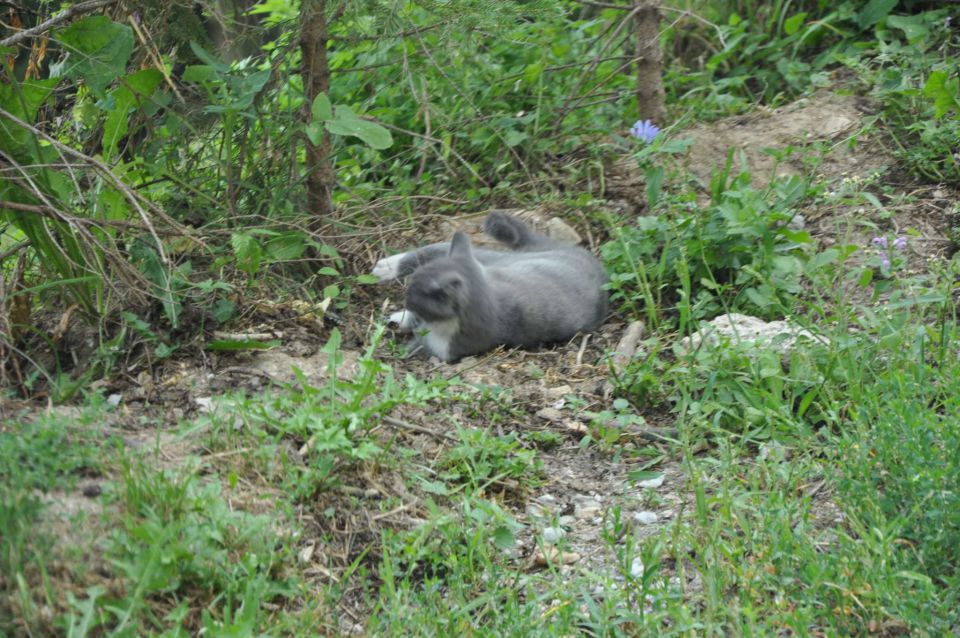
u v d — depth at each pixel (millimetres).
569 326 8219
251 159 8281
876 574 4824
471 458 6117
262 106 8297
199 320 7250
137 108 7547
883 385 6211
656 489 6242
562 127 10414
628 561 5184
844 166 9617
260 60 8766
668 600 4898
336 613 5035
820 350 6848
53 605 4387
